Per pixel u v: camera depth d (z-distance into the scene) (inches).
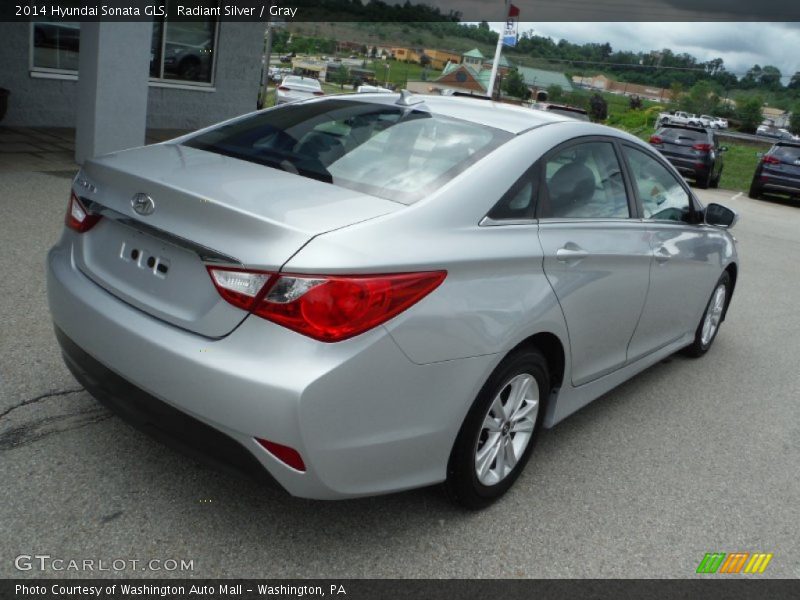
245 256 86.4
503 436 114.3
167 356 89.8
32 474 108.0
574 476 131.0
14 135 387.9
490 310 101.3
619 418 159.8
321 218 91.0
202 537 100.0
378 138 117.0
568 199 124.5
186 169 104.0
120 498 105.5
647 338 157.9
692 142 743.1
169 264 95.0
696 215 173.3
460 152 113.3
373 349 87.5
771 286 318.7
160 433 94.9
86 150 328.8
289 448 85.3
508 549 106.7
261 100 708.0
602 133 139.2
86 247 107.6
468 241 101.0
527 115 132.6
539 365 116.1
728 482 136.7
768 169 723.4
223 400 86.0
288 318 84.7
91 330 99.4
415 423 95.1
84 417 125.6
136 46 323.9
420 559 101.7
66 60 434.3
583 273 121.6
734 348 222.7
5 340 149.3
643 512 122.2
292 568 96.6
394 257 90.0
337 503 111.6
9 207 244.7
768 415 172.2
